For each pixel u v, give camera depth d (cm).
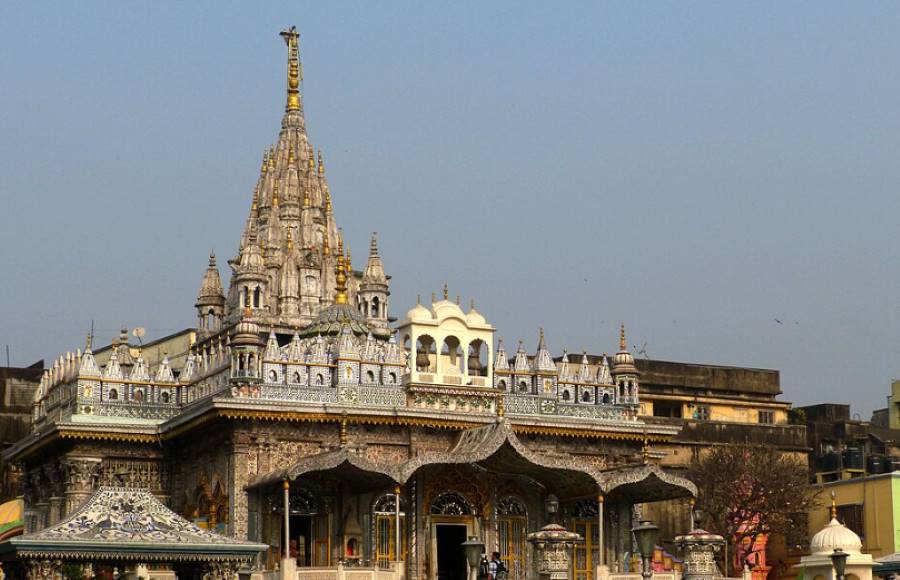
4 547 4112
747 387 9525
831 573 4803
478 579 5416
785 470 7825
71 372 6391
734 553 7675
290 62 7794
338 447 5947
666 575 5759
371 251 7369
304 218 7388
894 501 7575
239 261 7056
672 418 8719
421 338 6175
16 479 8125
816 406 10075
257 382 5862
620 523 6344
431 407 6097
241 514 5753
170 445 6275
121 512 4247
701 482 7850
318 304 7212
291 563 5175
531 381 6394
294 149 7600
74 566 4747
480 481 6109
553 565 4575
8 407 8338
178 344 8050
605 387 6525
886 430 9650
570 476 5991
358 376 6028
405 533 5934
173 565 4388
